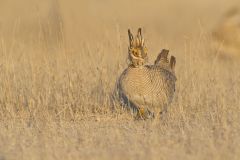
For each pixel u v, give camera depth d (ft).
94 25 236.63
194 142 109.60
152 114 133.90
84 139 112.98
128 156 101.45
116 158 100.73
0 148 107.34
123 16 301.02
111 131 119.65
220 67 193.47
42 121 127.13
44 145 108.88
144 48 127.85
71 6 278.67
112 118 133.08
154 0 340.80
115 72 148.87
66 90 143.74
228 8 317.42
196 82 146.30
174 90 135.95
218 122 124.47
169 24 287.69
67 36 194.70
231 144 107.86
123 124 127.44
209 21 283.18
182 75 151.74
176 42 222.89
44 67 148.66
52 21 183.21
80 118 133.28
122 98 136.36
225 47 234.38
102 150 105.60
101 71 147.84
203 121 127.24
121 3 327.06
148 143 109.40
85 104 140.26
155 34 225.56
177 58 178.91
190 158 100.68
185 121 125.08
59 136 115.55
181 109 132.05
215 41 233.35
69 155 102.27
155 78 127.34
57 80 147.74
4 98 142.10
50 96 142.61
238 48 235.40
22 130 120.88
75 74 147.23
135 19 297.12
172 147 106.73
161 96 127.95
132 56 126.82
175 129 120.47
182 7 328.29
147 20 296.51
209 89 145.07
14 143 110.63
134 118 133.08
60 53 157.58
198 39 166.50
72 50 159.74
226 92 149.69
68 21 219.00
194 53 156.46
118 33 152.76
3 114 135.64
